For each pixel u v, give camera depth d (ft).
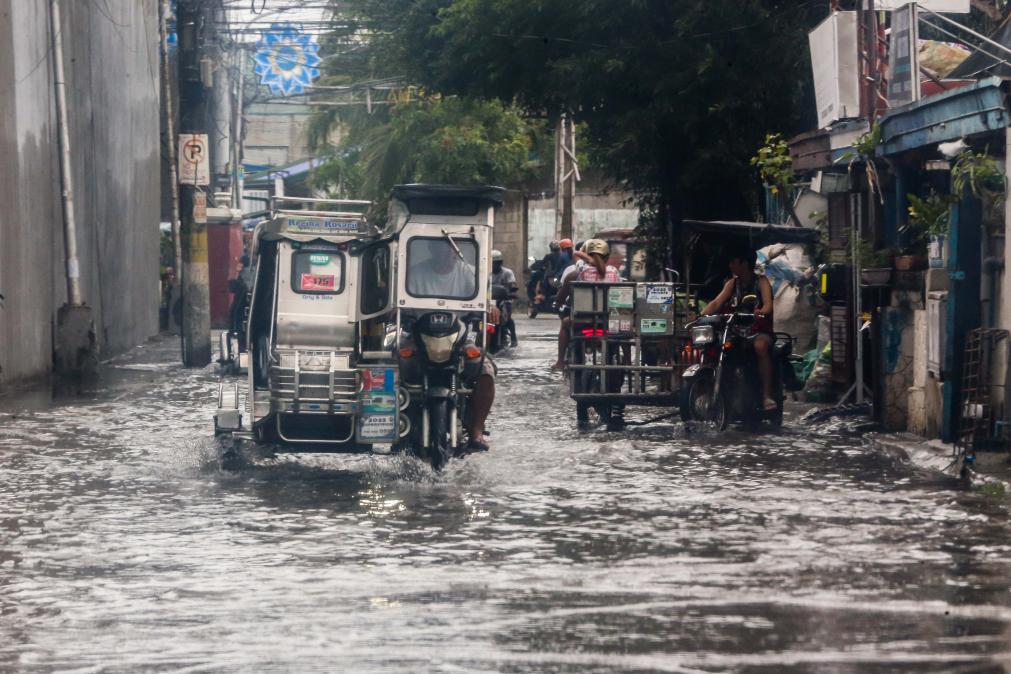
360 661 43.75
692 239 123.24
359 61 316.81
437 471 81.30
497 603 51.31
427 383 81.92
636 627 47.80
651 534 64.34
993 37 138.82
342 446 84.17
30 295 150.30
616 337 109.19
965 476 81.35
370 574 56.13
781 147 142.72
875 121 106.73
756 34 171.42
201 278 175.32
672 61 175.63
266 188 422.82
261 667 43.16
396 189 81.30
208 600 51.90
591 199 377.71
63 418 114.73
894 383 104.17
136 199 223.92
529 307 346.74
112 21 203.92
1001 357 85.10
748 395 109.19
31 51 152.25
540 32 184.14
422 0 207.72
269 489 77.87
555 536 63.87
